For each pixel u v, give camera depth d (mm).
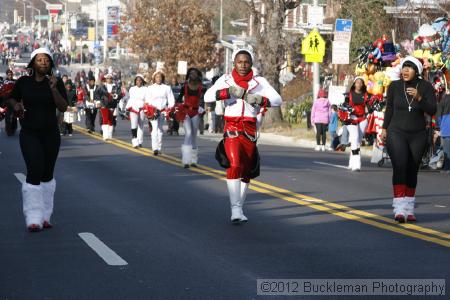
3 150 29344
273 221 14578
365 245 12469
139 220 14555
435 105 14492
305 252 11914
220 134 43812
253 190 18797
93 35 167250
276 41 46469
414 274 10594
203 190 18578
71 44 169375
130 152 28766
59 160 25672
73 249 12047
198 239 12844
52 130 13594
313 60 40312
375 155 27109
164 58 76938
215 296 9523
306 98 55875
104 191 18344
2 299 9406
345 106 24266
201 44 76938
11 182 19922
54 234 13195
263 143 38906
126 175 21531
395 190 14711
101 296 9516
